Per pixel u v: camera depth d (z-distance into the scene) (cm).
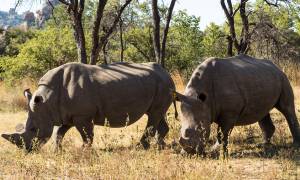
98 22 1396
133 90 1040
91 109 1004
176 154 920
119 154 881
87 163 855
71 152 924
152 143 1059
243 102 954
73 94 997
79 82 1005
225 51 2944
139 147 1045
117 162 806
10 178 764
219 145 941
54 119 1007
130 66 1086
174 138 1126
